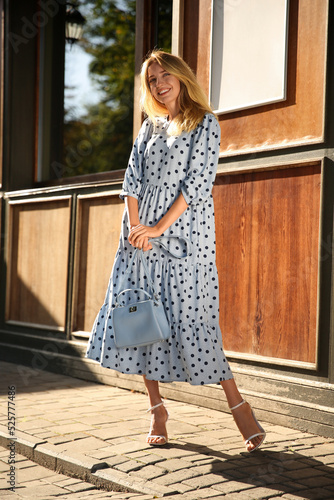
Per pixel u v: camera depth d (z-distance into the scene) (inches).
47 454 102.8
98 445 105.8
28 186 225.1
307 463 97.1
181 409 136.3
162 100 108.7
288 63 127.1
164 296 104.3
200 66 147.7
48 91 222.4
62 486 93.4
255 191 132.9
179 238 104.9
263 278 130.4
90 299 179.8
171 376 103.0
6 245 215.3
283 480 89.2
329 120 118.6
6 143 221.1
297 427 119.6
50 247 197.3
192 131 107.0
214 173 106.3
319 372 118.3
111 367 106.0
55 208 196.2
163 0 169.6
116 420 123.6
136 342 101.4
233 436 112.1
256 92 133.7
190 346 101.8
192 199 103.3
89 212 181.8
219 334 107.3
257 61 133.6
